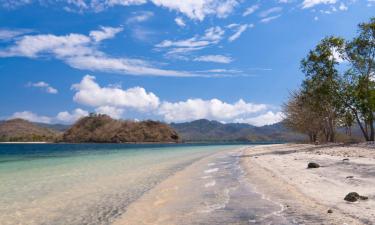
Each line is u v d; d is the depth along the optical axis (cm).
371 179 1616
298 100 7719
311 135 8156
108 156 5734
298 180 1767
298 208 1177
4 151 10050
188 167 3148
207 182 2023
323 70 5250
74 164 3928
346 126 6381
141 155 5847
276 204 1270
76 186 2062
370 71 4931
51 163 4225
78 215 1305
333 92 5238
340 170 2014
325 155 3297
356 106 5006
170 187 1889
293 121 8162
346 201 1216
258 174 2211
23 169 3353
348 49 5016
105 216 1270
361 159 2533
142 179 2300
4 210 1421
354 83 5041
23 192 1878
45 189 1970
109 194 1742
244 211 1200
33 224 1198
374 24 4778
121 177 2453
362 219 984
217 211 1232
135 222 1159
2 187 2081
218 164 3359
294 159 3139
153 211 1303
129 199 1584
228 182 1967
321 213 1085
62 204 1523
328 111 6138
